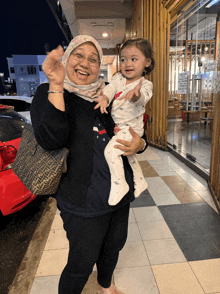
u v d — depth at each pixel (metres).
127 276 1.73
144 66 1.21
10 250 2.19
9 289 1.67
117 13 6.35
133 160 1.27
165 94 4.96
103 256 1.33
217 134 2.83
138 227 2.32
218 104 2.77
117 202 1.04
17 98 5.28
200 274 1.73
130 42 1.17
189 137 5.84
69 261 1.11
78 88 1.05
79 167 1.04
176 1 4.03
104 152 1.08
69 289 1.14
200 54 4.56
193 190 3.08
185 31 5.03
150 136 5.85
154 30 5.09
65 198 1.06
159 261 1.87
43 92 0.99
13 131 2.49
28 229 2.51
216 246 2.01
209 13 4.28
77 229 1.06
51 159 0.98
